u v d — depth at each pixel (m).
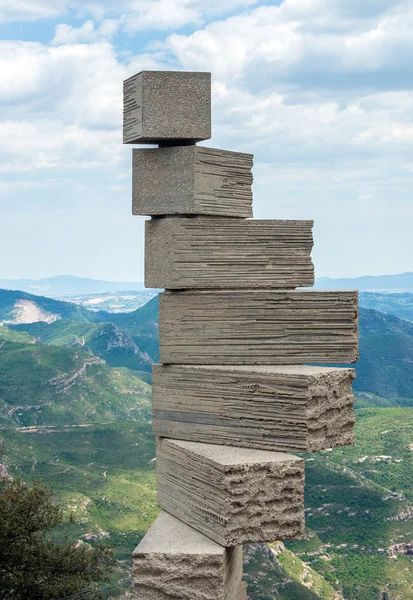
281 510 5.44
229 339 6.09
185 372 6.12
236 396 5.82
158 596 5.41
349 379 5.81
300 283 6.25
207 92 6.06
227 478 5.31
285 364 6.04
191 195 5.95
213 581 5.32
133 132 6.13
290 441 5.55
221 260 6.10
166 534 5.72
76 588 14.31
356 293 6.00
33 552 14.69
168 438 6.28
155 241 6.21
